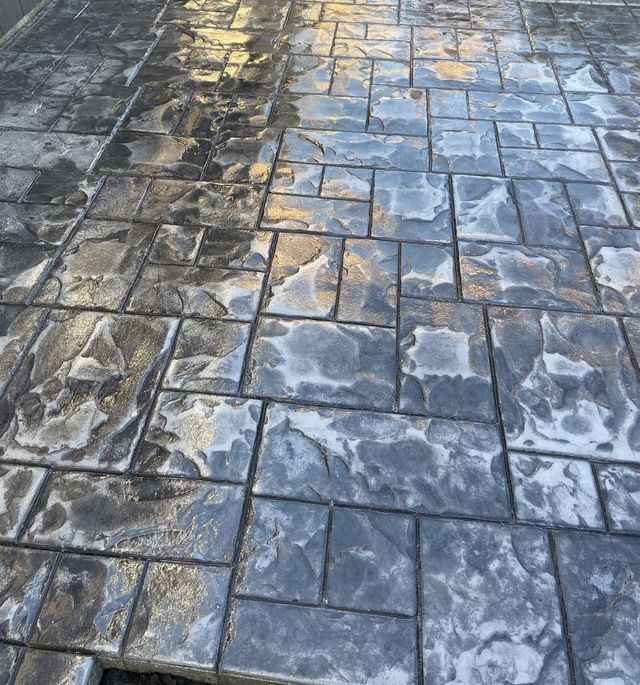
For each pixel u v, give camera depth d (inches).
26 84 144.5
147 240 107.3
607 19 171.8
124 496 74.5
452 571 68.8
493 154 126.2
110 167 122.1
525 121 135.0
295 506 73.9
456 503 74.4
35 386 85.9
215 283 100.0
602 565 69.3
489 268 103.1
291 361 89.0
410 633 64.4
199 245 106.5
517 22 170.9
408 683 61.4
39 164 122.6
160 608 65.9
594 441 80.1
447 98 142.3
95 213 112.3
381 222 111.2
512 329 93.8
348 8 177.0
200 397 84.4
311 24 169.6
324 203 114.7
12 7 159.0
